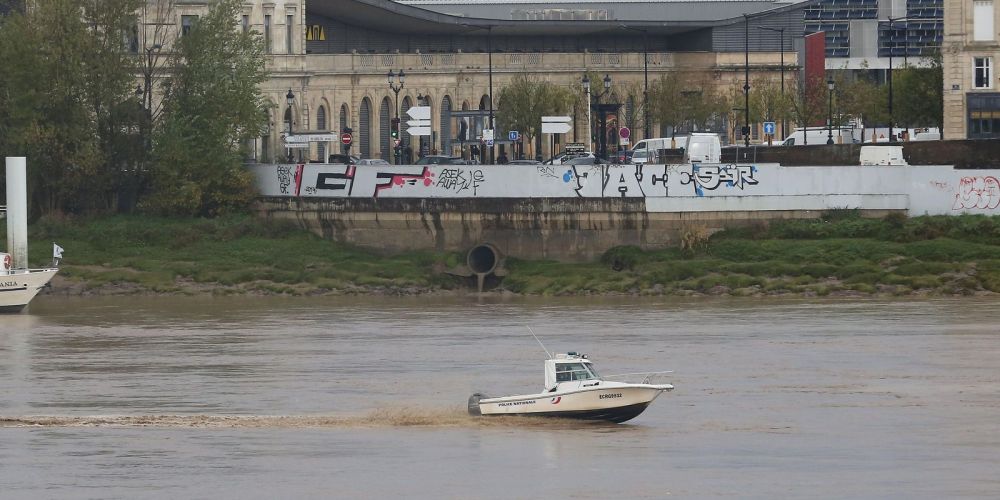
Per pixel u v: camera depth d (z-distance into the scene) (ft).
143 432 535.60
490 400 547.90
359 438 525.75
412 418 550.36
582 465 490.90
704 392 587.27
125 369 643.86
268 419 551.18
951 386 594.24
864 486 468.75
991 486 467.52
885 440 517.96
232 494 467.11
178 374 632.38
